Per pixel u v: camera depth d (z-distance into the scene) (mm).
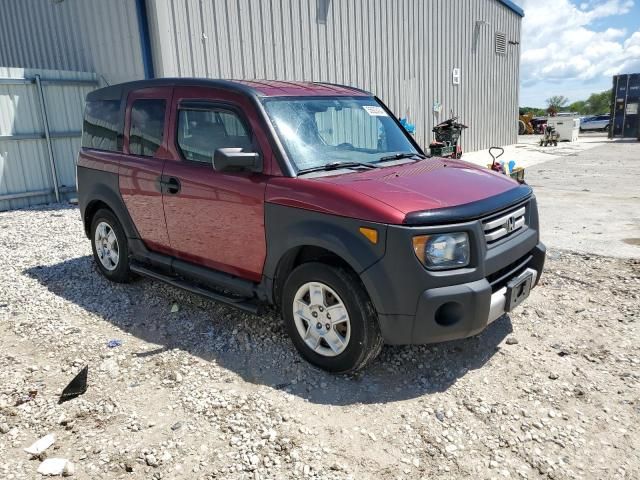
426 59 15992
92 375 3645
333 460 2770
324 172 3766
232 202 3869
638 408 3172
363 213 3207
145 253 4828
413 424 3059
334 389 3410
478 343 3992
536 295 4910
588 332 4152
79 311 4730
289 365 3705
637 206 8977
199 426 3066
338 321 3424
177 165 4340
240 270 4004
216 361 3799
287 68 10945
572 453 2811
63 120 9891
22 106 9398
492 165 7539
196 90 4285
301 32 11195
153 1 8500
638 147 22219
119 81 9523
